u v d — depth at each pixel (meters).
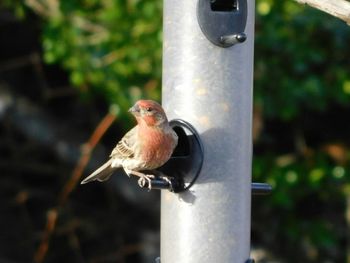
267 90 13.85
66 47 14.00
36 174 15.80
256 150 15.00
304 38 13.73
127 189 15.70
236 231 8.43
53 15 14.11
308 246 15.12
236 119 8.49
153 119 8.48
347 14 7.62
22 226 15.78
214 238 8.40
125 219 15.76
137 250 15.65
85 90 14.52
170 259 8.51
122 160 8.86
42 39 14.71
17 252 15.76
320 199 14.99
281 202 14.42
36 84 15.80
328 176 14.55
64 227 15.59
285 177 14.49
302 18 13.61
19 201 15.56
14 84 15.80
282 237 15.20
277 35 13.59
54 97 15.80
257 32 13.64
